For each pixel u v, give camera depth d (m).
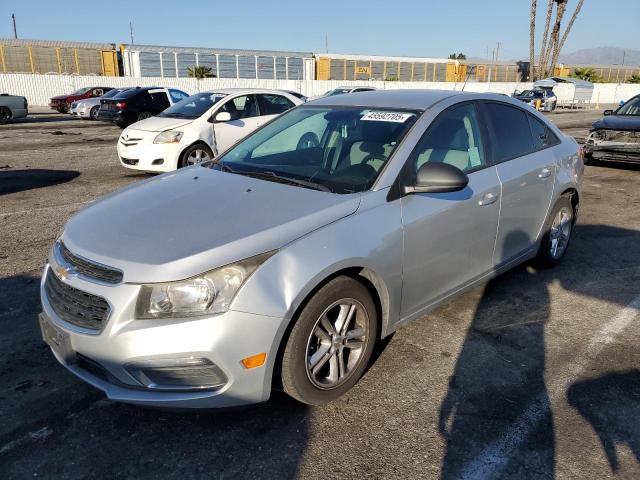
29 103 32.44
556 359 3.40
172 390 2.44
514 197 3.99
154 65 37.53
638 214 7.17
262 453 2.54
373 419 2.79
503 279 4.72
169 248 2.51
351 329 2.93
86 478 2.38
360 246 2.79
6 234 5.90
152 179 3.65
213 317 2.37
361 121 3.64
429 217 3.20
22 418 2.76
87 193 8.10
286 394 2.95
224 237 2.55
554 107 34.94
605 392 3.04
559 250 4.93
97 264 2.52
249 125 9.80
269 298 2.45
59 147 13.80
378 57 43.66
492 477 2.40
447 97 3.80
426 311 3.43
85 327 2.49
